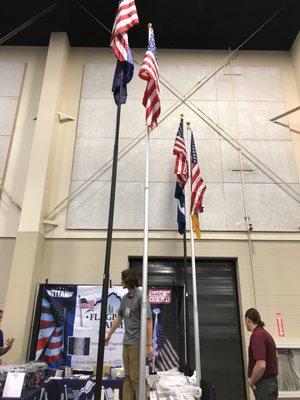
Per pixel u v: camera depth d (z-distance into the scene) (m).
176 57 8.16
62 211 6.81
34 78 7.95
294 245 6.55
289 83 7.88
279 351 5.74
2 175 7.06
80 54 8.20
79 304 5.91
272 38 7.98
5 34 8.15
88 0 7.32
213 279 6.56
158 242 6.57
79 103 7.70
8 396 3.64
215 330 6.24
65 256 6.48
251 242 6.59
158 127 7.46
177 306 6.23
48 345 5.64
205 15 7.55
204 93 7.79
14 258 6.08
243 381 5.97
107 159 7.20
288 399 5.43
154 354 5.89
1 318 5.52
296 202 6.88
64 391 4.60
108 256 3.45
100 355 3.13
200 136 7.39
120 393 4.55
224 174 7.08
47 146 6.92
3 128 7.45
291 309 6.14
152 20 7.67
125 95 4.39
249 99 7.73
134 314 3.87
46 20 7.76
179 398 3.38
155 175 7.06
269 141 7.35
